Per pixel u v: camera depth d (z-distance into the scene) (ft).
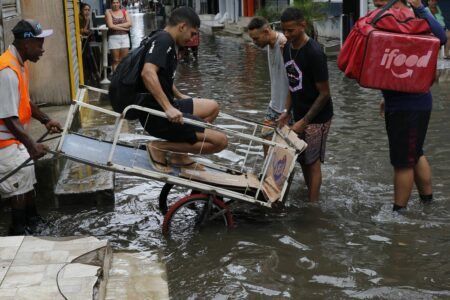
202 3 145.18
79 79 35.50
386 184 20.06
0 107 15.21
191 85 43.78
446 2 45.52
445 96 34.50
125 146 17.92
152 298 11.50
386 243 15.56
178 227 17.07
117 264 12.99
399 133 16.88
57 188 19.17
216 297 13.03
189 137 16.60
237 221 17.39
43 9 28.60
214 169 18.42
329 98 17.70
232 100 36.99
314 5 64.28
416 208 17.79
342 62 16.75
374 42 15.94
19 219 16.63
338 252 15.14
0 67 15.15
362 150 24.02
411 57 15.97
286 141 16.90
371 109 31.96
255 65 54.65
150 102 16.40
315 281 13.66
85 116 32.09
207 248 15.62
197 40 59.82
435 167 21.33
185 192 20.11
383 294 12.96
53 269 11.60
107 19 43.57
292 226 16.90
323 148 18.20
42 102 29.25
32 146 15.49
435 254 14.84
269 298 12.95
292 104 18.99
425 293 12.97
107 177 20.13
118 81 16.40
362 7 56.70
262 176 16.99
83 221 17.75
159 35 16.07
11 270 11.58
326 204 18.44
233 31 95.14
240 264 14.64
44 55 28.81
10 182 16.21
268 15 75.15
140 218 17.92
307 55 17.30
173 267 14.58
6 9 23.63
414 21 16.19
